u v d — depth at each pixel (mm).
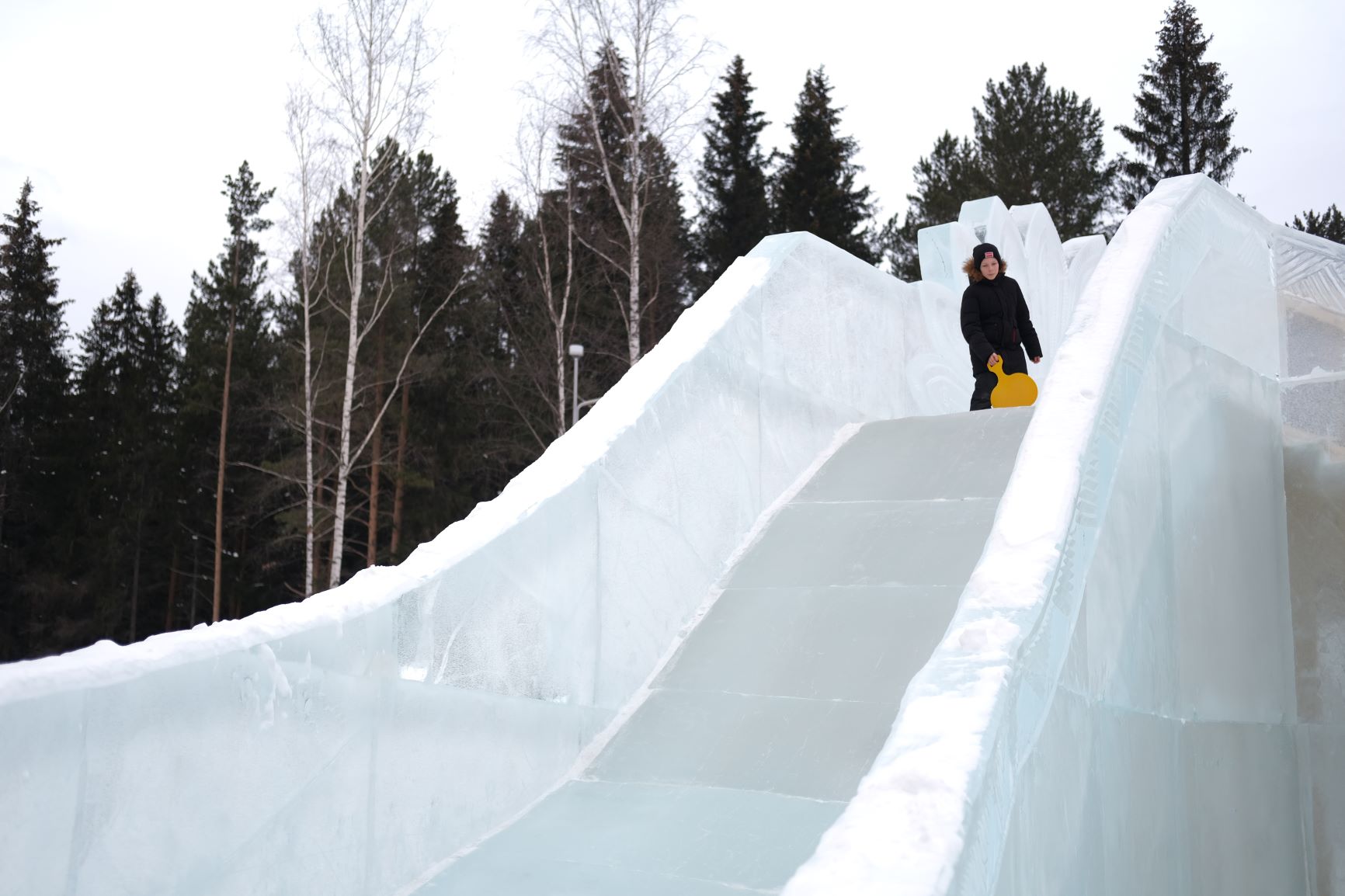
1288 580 6711
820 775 3822
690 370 5328
